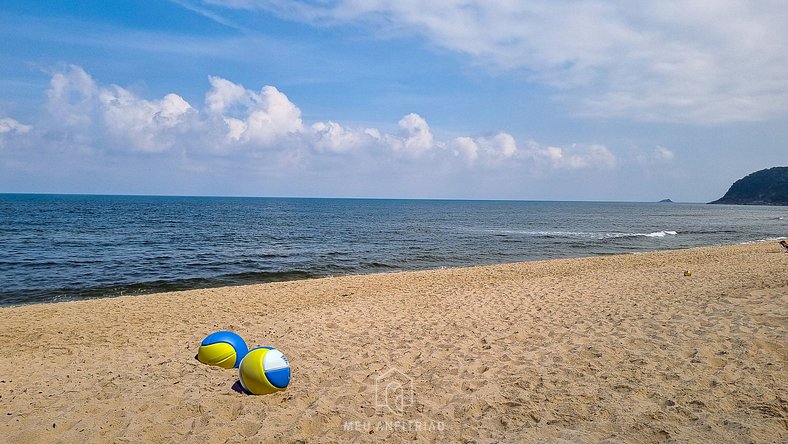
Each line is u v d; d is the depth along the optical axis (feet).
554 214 297.94
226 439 14.06
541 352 21.90
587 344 22.68
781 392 15.93
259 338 26.84
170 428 14.71
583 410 15.49
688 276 43.34
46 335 29.32
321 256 84.94
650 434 13.53
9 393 18.28
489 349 22.91
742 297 30.78
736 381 17.13
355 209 350.23
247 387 17.67
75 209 241.76
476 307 33.50
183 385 18.78
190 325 31.68
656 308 29.76
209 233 127.13
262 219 200.95
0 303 45.91
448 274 56.18
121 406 16.46
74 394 17.95
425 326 28.43
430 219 223.51
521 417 15.21
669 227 178.81
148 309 37.29
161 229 136.15
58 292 50.83
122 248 90.33
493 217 249.34
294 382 19.10
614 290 37.65
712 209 450.30
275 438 14.01
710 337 22.35
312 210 316.19
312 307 37.65
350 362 21.56
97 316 34.81
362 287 47.29
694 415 14.62
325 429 14.65
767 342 21.03
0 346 26.81
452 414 15.64
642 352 20.88
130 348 25.63
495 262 80.84
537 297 36.17
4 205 274.16
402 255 88.22
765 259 57.88
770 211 394.32
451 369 20.13
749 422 13.89
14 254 78.69
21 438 14.02
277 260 78.95
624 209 429.38
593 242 116.16
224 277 61.93
